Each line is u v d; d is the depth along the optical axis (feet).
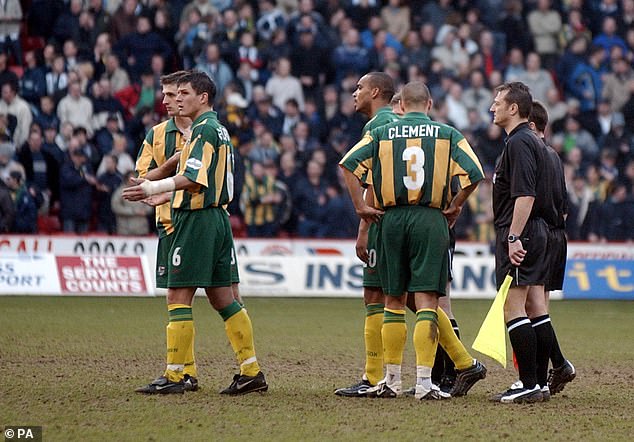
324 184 214.90
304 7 232.73
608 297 203.21
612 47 247.70
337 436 70.69
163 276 96.84
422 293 86.89
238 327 88.89
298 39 231.50
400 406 83.30
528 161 86.02
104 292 189.47
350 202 215.31
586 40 244.83
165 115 217.77
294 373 103.55
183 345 87.35
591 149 235.40
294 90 225.35
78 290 188.55
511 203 88.33
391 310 88.02
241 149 214.07
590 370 109.50
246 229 210.79
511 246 85.81
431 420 77.10
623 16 254.06
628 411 83.15
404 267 87.15
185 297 87.76
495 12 246.88
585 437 71.87
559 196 91.35
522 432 73.15
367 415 78.84
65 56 219.20
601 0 255.50
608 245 205.57
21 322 144.66
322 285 196.44
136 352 116.37
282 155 215.31
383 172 86.58
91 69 216.54
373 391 88.33
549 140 234.79
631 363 114.93
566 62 243.40
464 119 230.89
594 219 225.56
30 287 187.42
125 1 226.99
